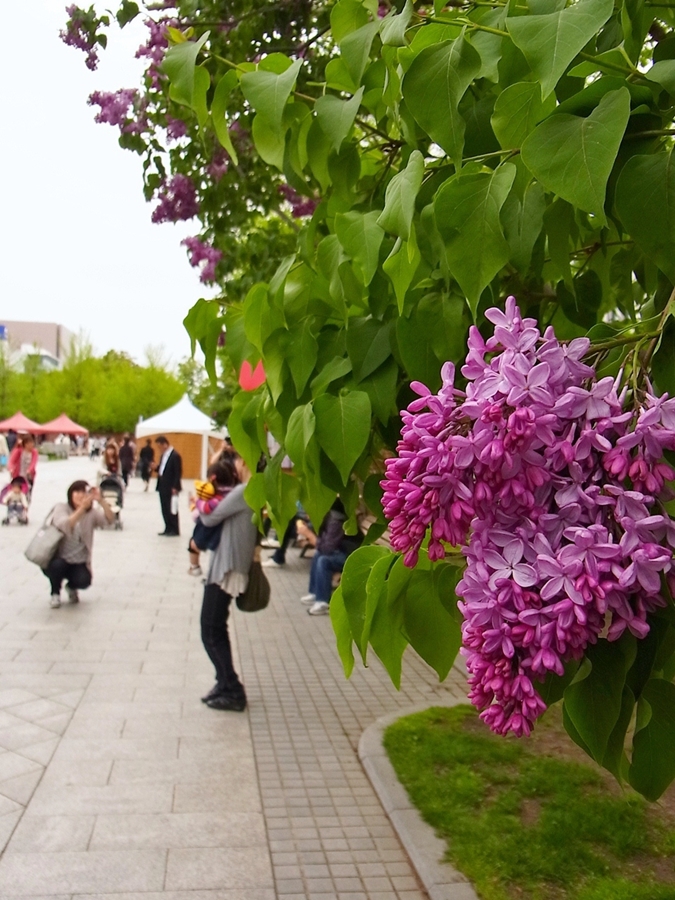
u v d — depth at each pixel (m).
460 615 1.66
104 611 9.77
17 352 81.56
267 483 2.43
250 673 7.55
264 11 5.18
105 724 6.03
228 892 3.89
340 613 1.79
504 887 3.74
